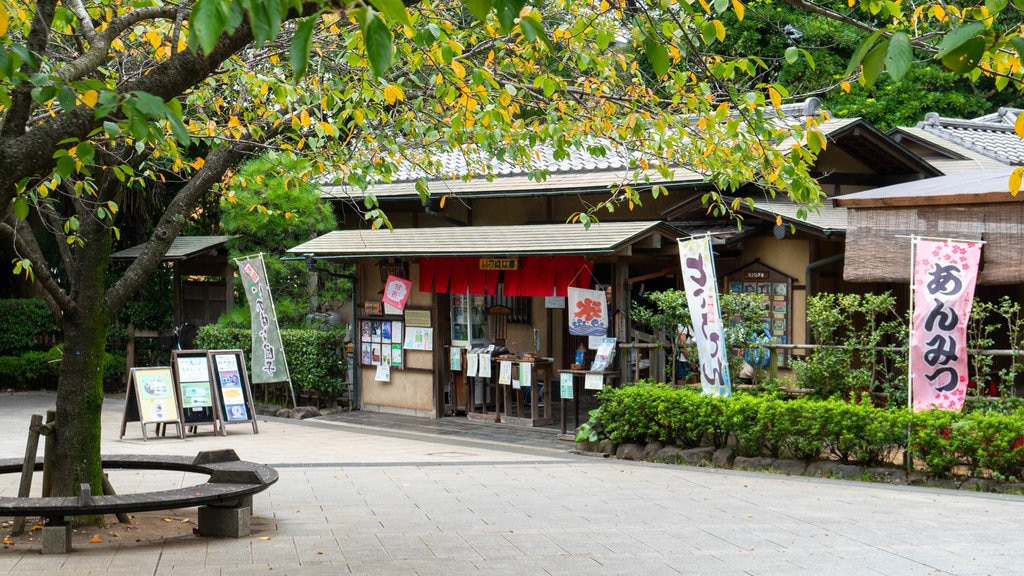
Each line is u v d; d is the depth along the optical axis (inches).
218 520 319.3
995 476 406.3
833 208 625.0
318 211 746.8
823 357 479.8
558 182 667.4
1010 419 400.5
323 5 129.0
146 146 359.3
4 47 175.5
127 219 906.7
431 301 688.4
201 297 871.7
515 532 325.4
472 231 651.5
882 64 132.6
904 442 428.1
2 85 199.8
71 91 172.2
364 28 120.3
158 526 342.6
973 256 418.3
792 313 586.2
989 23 144.6
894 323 475.2
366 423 669.3
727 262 637.9
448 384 699.4
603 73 376.5
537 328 774.5
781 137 329.7
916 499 386.6
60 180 331.3
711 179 422.3
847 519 346.6
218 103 418.9
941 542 309.1
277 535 321.7
